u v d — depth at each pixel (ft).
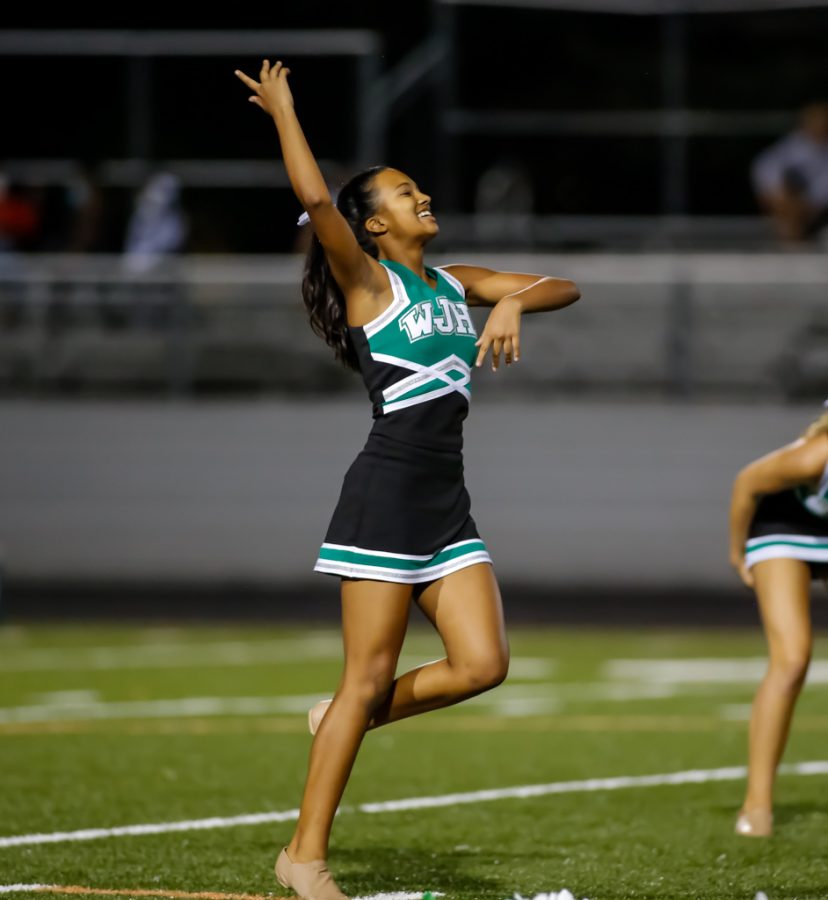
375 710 50.39
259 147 170.91
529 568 156.04
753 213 173.99
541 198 175.32
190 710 97.96
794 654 63.62
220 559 158.20
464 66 180.04
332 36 166.40
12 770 77.82
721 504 154.20
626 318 155.74
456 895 52.85
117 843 60.90
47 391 159.84
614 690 107.86
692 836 63.10
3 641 131.44
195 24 201.77
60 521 158.81
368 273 50.08
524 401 156.46
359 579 49.62
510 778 76.64
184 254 168.86
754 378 154.61
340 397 159.43
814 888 54.29
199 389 159.22
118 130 172.55
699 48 176.04
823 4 174.40
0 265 163.32
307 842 49.49
